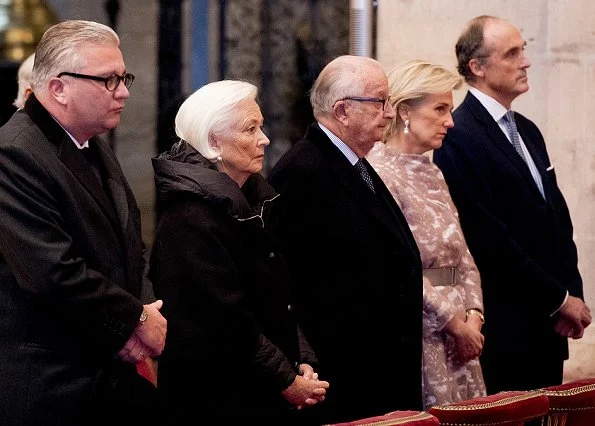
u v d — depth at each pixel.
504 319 10.49
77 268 7.16
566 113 13.04
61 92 7.41
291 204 8.88
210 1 15.38
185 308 7.94
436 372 9.40
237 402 8.04
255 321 8.08
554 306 10.45
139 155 16.16
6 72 15.59
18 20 15.72
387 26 12.80
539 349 10.62
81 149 7.67
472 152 10.55
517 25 12.98
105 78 7.41
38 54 7.49
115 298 7.25
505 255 10.37
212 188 8.04
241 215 8.09
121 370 7.53
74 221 7.34
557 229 10.82
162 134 16.11
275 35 15.11
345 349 8.89
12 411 7.22
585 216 13.09
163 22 15.97
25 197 7.19
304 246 8.89
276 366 8.05
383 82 9.06
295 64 15.06
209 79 15.51
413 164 9.72
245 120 8.27
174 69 15.98
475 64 10.84
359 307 8.90
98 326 7.21
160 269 8.04
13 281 7.27
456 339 9.46
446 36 12.74
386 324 8.98
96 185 7.56
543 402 7.50
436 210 9.67
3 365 7.24
